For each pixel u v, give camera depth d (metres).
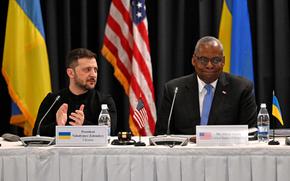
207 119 5.43
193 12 8.04
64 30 7.79
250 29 7.80
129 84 7.60
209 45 5.34
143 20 7.49
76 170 4.24
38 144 4.50
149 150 4.20
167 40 7.86
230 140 4.32
